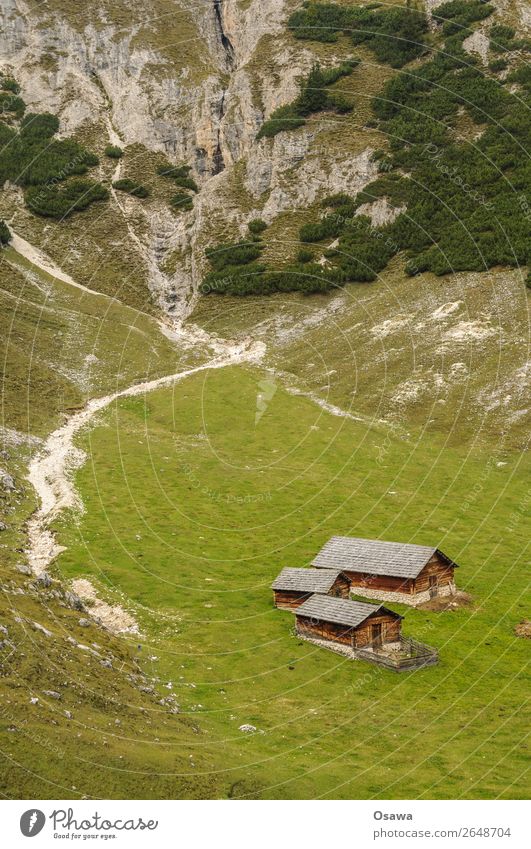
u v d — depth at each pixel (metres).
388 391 113.19
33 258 153.25
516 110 162.12
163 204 175.00
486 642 60.50
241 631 61.25
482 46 178.62
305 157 171.25
